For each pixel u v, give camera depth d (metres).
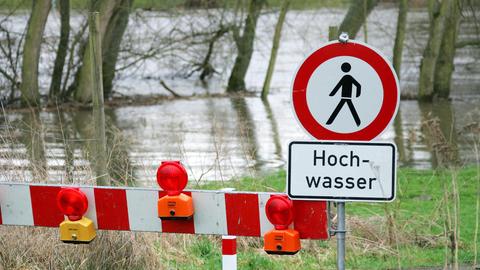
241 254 27.27
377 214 29.97
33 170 26.58
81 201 20.39
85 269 23.17
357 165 18.42
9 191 21.31
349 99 18.36
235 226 20.16
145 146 58.88
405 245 27.89
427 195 38.44
